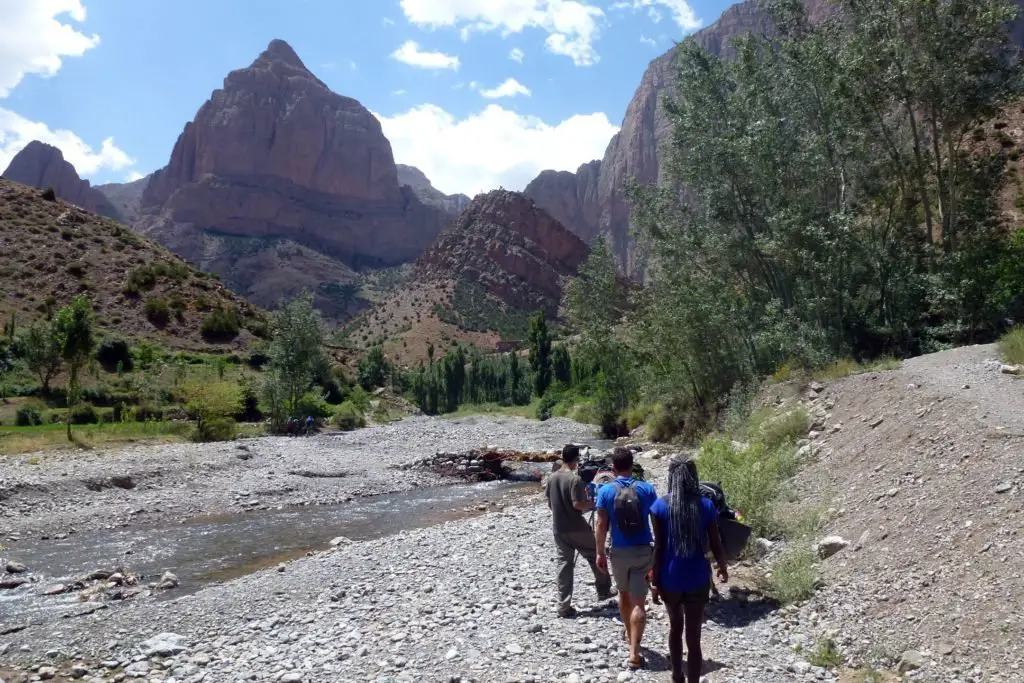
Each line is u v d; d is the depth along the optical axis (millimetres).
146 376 44719
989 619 5762
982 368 12266
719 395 21922
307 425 38188
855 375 14680
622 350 33312
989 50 20703
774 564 8117
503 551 10875
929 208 23031
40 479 18906
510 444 31781
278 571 11055
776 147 22172
